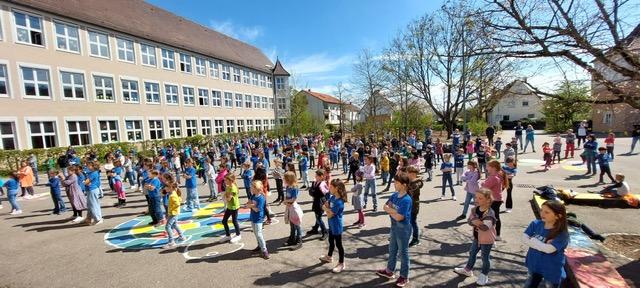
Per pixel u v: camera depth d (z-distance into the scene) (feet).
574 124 102.99
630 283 16.20
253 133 134.92
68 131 70.79
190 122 108.17
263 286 17.43
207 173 40.16
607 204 29.73
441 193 38.47
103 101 78.33
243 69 140.15
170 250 23.16
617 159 54.75
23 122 62.90
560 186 38.19
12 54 61.31
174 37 105.09
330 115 246.06
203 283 17.98
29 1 63.41
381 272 18.02
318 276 18.37
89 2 81.92
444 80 95.71
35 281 19.06
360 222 26.86
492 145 77.77
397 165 40.24
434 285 16.88
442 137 117.60
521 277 17.51
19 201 41.52
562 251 12.61
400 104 108.78
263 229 27.22
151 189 29.04
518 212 29.17
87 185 30.19
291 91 169.37
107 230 28.55
